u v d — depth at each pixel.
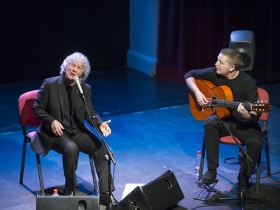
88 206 5.97
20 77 12.73
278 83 12.19
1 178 7.62
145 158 8.32
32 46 12.62
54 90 6.86
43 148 6.85
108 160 6.11
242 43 8.09
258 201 6.96
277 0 11.55
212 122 7.16
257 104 6.66
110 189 6.30
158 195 6.52
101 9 13.20
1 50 12.30
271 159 8.29
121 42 13.75
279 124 9.73
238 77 7.24
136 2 13.21
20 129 9.63
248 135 7.09
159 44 12.67
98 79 12.81
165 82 12.58
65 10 12.73
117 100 11.32
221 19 11.87
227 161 8.22
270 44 11.85
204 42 12.19
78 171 7.86
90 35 13.27
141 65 13.39
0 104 11.05
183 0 11.99
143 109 10.71
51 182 7.52
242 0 11.56
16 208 6.79
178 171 7.87
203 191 7.25
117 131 9.45
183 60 12.44
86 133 7.00
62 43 12.96
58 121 6.89
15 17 12.22
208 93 7.36
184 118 10.11
